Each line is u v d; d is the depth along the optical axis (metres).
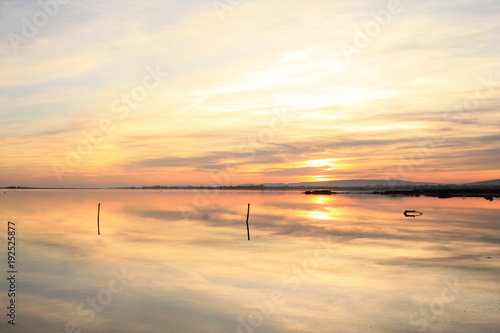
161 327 13.46
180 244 31.33
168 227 44.16
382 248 28.91
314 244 31.11
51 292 17.36
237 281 19.30
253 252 27.47
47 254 26.52
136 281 19.25
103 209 74.62
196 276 20.28
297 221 50.91
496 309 14.93
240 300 16.34
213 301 16.17
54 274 20.61
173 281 19.31
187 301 16.17
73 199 120.94
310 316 14.48
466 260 24.00
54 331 13.07
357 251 27.67
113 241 32.97
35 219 53.00
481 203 91.06
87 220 52.34
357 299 16.36
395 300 16.17
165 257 25.55
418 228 41.56
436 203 92.81
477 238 33.69
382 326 13.47
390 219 52.75
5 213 62.66
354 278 19.75
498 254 26.00
